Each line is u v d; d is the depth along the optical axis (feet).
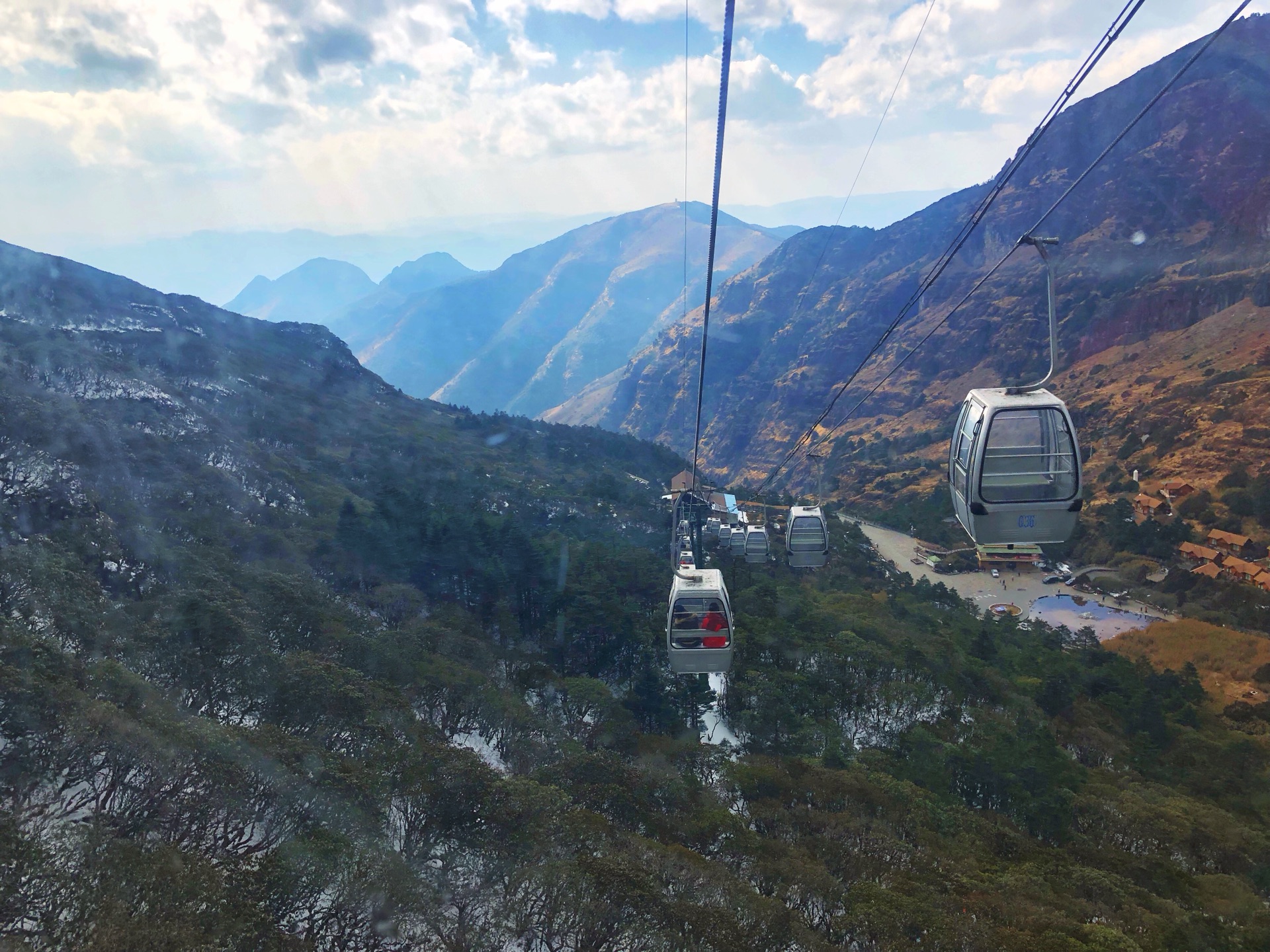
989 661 255.50
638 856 99.14
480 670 170.50
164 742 90.99
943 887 109.60
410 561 225.15
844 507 654.53
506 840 97.81
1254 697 277.23
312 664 129.49
